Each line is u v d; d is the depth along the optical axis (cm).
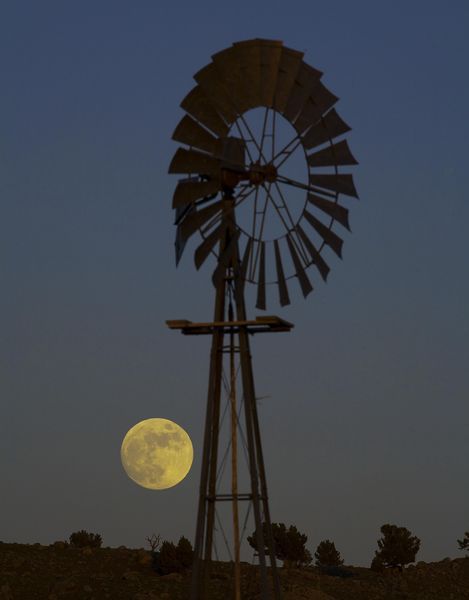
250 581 9588
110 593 8838
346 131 5853
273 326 5675
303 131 5741
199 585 5506
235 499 5469
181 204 5472
